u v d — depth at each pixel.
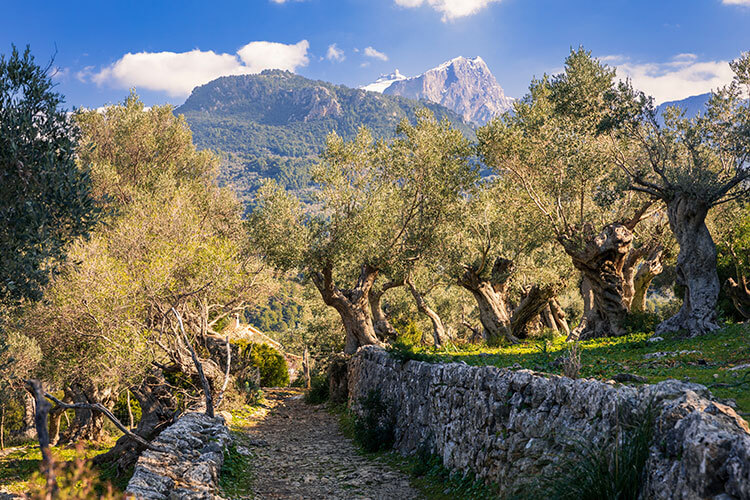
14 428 34.09
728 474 4.00
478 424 10.13
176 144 35.28
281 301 26.86
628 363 12.57
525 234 28.00
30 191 9.29
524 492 6.53
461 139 27.56
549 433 7.46
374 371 20.59
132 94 34.69
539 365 14.02
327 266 25.98
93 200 10.01
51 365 18.80
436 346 31.02
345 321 27.88
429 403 13.60
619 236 23.64
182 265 17.89
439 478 11.25
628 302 28.55
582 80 22.81
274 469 13.60
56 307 16.28
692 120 20.05
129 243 18.17
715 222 26.81
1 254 8.99
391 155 27.19
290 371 51.12
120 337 16.78
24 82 9.88
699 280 18.70
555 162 23.06
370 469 13.34
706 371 9.82
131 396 31.48
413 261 28.11
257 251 24.92
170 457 10.12
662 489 4.66
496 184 30.28
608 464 5.38
